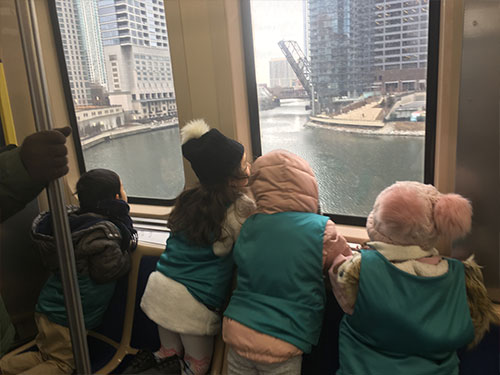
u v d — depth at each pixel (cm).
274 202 121
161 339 143
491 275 115
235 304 116
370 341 104
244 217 129
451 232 100
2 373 152
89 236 145
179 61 161
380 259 104
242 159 135
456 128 116
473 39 106
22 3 81
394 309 99
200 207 129
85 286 148
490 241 113
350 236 147
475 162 112
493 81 106
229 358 119
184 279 132
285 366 108
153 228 184
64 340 151
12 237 170
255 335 108
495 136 108
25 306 176
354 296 105
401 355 100
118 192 162
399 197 101
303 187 121
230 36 150
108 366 154
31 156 85
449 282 101
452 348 98
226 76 153
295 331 107
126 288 165
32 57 84
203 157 128
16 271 172
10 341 121
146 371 142
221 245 131
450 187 122
